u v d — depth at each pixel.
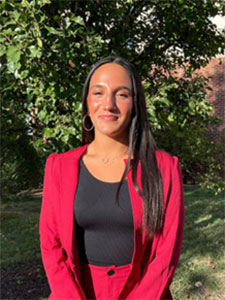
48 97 2.75
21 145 5.89
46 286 3.83
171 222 1.27
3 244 5.41
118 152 1.38
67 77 2.68
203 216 6.92
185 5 3.02
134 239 1.24
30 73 2.34
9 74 2.94
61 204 1.32
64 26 2.39
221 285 3.68
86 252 1.30
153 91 3.18
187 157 4.09
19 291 3.68
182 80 3.61
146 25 3.60
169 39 3.50
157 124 2.84
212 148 4.30
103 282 1.28
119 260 1.28
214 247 4.92
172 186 1.31
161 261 1.23
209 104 3.26
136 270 1.29
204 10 3.37
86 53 2.71
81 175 1.35
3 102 3.19
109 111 1.29
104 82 1.30
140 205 1.25
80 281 1.30
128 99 1.31
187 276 3.91
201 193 9.55
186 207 7.83
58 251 1.34
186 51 3.72
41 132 3.07
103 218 1.25
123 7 3.33
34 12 2.11
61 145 2.69
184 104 3.27
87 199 1.28
